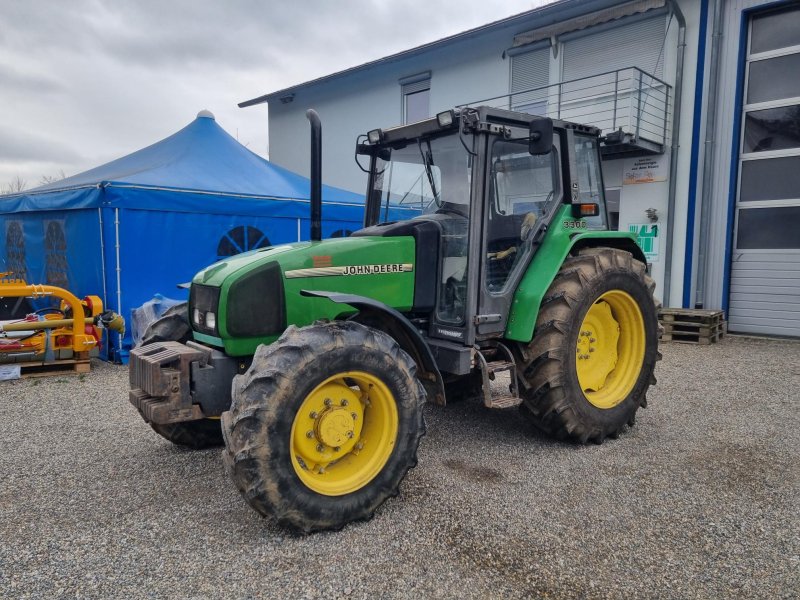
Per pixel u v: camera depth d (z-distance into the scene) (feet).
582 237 13.00
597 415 12.67
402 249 11.74
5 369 18.71
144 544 8.63
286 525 8.64
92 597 7.35
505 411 15.30
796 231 27.37
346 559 8.24
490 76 40.09
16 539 8.78
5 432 13.80
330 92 52.54
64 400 16.60
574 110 34.96
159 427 11.96
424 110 45.75
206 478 11.08
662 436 13.48
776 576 7.86
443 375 13.33
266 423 8.26
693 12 29.50
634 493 10.36
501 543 8.67
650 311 13.89
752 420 14.69
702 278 29.63
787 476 11.12
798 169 27.09
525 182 12.74
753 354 23.79
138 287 22.81
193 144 29.84
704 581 7.75
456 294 12.05
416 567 8.04
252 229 25.93
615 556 8.33
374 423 9.72
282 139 58.44
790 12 27.02
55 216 25.13
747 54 28.25
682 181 30.50
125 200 22.17
